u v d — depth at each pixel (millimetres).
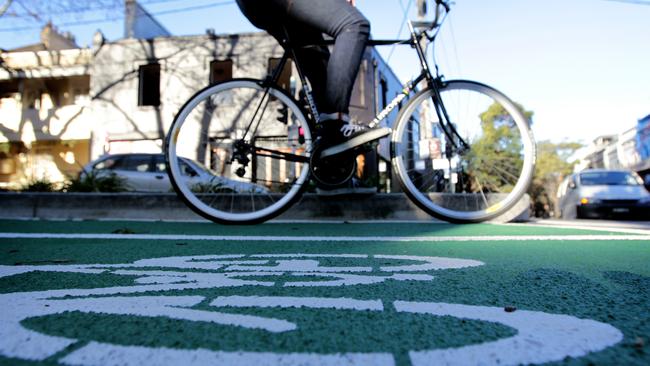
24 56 17531
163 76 15273
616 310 890
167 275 1301
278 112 3041
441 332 745
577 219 10609
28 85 18094
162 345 682
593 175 10672
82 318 829
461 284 1156
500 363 611
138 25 16734
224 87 3062
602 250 1860
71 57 17391
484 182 3396
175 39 15359
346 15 2371
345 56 2371
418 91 2994
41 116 17625
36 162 18500
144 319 822
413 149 3217
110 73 15469
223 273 1341
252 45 15117
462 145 3088
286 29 2645
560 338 712
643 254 1729
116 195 4273
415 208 3846
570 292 1060
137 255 1756
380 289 1095
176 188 3045
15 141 17875
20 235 2592
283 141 3064
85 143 18422
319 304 934
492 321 810
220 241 2254
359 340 703
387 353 647
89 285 1156
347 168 2664
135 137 15109
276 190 3891
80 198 4336
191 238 2393
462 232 2689
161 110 15148
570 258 1627
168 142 3055
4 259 1648
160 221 3807
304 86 2777
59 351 660
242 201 3953
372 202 3861
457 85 3004
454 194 3586
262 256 1706
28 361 623
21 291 1081
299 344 686
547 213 30359
